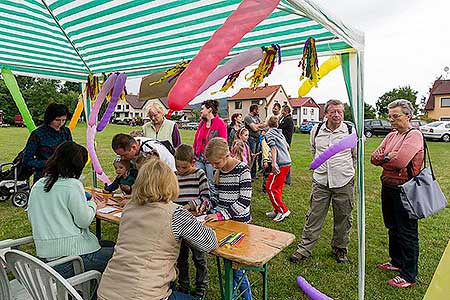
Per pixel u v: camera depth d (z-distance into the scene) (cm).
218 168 259
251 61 265
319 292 291
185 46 411
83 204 213
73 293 161
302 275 340
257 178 805
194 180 283
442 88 3369
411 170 304
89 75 528
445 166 1087
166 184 174
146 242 166
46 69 512
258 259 190
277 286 319
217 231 231
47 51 446
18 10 328
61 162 213
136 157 317
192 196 282
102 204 301
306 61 276
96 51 443
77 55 461
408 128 311
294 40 346
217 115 497
